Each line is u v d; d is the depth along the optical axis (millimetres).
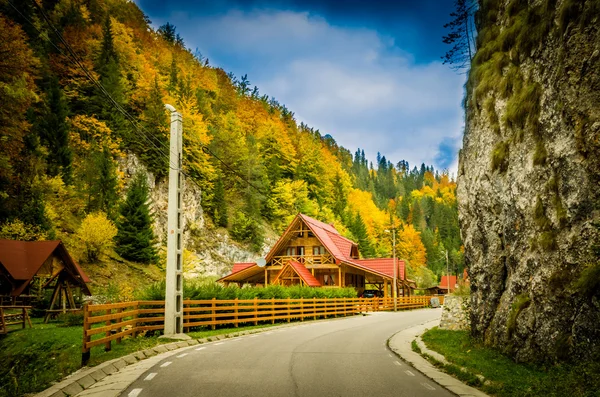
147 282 40812
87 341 10133
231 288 22250
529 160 11727
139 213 45094
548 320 9867
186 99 70000
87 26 62531
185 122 60812
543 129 11234
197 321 18266
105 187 45156
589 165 9430
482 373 9336
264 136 86000
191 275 48125
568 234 9781
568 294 9383
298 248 46000
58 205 38875
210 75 106812
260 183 69750
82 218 42750
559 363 9031
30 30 50031
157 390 7477
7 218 32312
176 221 15797
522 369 9609
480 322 13766
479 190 14531
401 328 22391
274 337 17281
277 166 79938
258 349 13320
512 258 12094
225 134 73312
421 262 106188
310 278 40844
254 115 105375
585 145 9578
